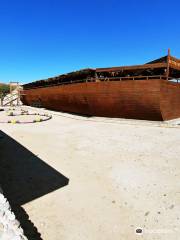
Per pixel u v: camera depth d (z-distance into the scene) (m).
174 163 9.17
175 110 22.64
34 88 45.34
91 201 6.32
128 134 15.47
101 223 5.30
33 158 10.40
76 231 5.01
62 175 8.27
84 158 10.28
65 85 29.28
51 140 14.27
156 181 7.50
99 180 7.76
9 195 6.73
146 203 6.12
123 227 5.12
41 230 5.03
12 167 9.20
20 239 3.63
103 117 25.27
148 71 21.97
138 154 10.63
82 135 15.70
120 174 8.23
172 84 20.62
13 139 14.65
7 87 72.69
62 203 6.23
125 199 6.39
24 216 5.59
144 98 19.72
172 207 5.84
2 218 4.15
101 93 22.95
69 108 32.31
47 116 29.11
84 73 24.73
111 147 12.09
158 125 18.34
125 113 22.39
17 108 45.22
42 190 7.05
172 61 20.06
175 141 12.86
